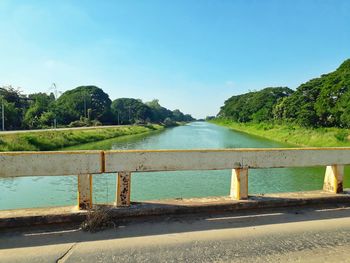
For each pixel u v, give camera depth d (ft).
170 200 16.34
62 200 36.88
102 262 10.88
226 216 15.47
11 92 213.05
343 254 11.84
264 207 16.62
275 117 197.47
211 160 16.02
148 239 12.72
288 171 54.85
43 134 105.09
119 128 204.95
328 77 143.84
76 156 14.26
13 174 13.69
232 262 11.07
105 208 14.47
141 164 15.12
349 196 18.03
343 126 118.52
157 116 488.44
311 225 14.60
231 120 394.32
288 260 11.30
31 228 13.52
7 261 10.81
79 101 286.46
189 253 11.62
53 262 10.82
